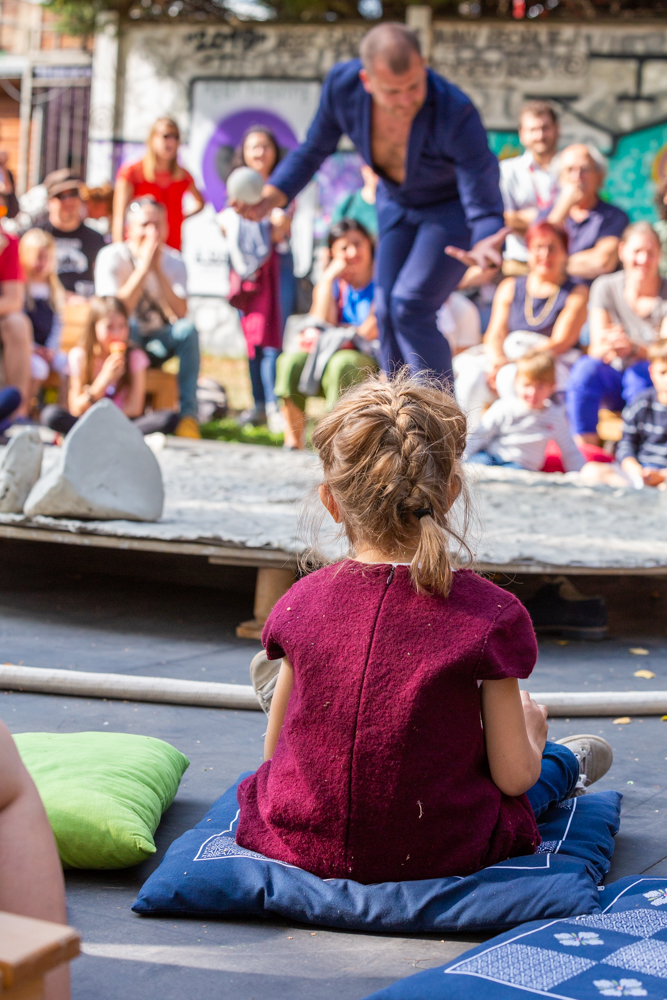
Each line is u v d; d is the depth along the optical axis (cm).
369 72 504
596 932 143
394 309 563
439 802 153
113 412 381
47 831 114
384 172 547
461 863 155
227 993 137
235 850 166
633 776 232
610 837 187
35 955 78
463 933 153
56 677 276
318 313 805
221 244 1035
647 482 591
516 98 980
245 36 1033
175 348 811
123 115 1071
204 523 383
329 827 155
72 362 758
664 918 147
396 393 163
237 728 259
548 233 797
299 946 150
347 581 160
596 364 707
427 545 152
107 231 1038
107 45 1062
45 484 368
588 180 874
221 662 319
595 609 372
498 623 152
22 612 374
